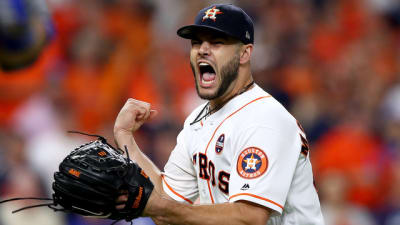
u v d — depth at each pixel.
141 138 29.14
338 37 39.16
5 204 22.84
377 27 40.50
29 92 30.33
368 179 28.45
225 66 11.77
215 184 11.98
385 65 38.25
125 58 35.34
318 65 36.84
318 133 31.53
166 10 38.84
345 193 25.30
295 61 36.62
